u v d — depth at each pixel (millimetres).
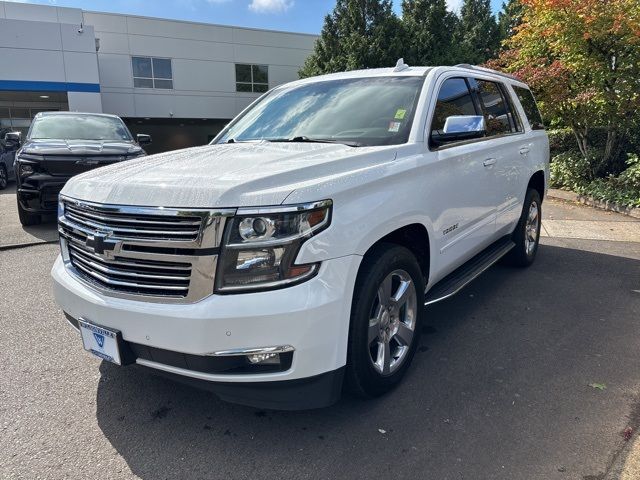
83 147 7883
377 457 2510
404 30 21859
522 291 4867
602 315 4270
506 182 4566
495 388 3131
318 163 2660
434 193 3240
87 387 3188
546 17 9039
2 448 2598
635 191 8961
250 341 2266
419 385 3172
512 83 5348
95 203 2543
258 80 29328
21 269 5734
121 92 26328
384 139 3281
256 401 2424
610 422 2756
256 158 2939
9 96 22812
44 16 23906
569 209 9281
